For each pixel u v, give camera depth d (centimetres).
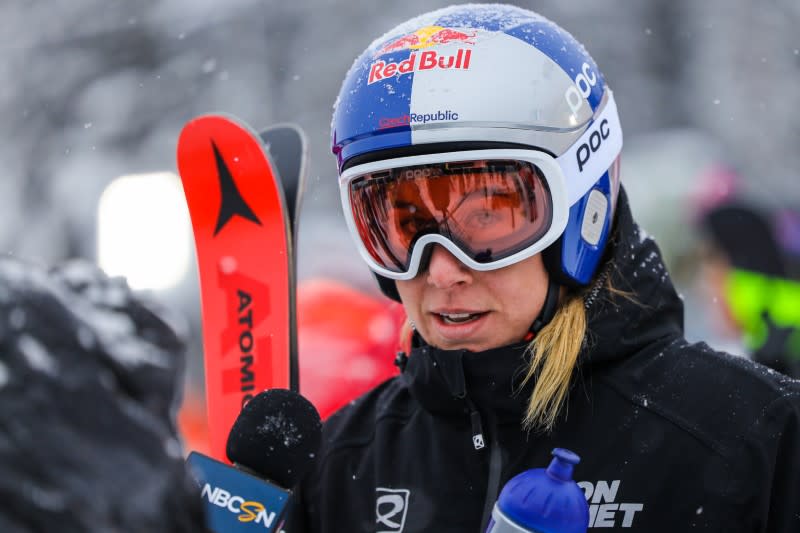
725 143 2866
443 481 266
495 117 248
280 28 2761
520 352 255
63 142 2808
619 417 254
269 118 2728
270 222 324
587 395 259
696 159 1777
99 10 2884
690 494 240
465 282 254
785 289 631
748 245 657
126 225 1337
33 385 106
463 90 250
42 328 109
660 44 2967
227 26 2795
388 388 310
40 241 2566
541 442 258
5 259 115
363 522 276
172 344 121
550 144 251
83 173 2612
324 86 2698
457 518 260
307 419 220
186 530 114
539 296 259
